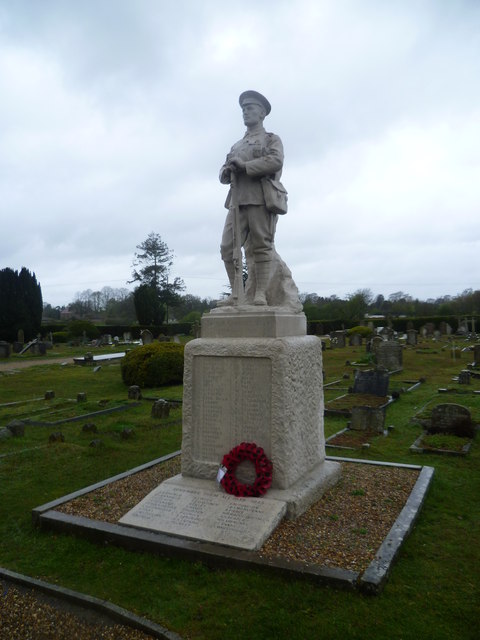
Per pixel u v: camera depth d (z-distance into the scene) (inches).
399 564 155.2
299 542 161.2
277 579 144.1
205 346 203.2
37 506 213.9
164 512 177.8
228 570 150.2
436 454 289.9
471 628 124.3
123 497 205.0
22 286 1588.3
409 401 478.6
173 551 159.2
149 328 1664.6
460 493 223.0
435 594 138.8
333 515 183.0
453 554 163.0
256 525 165.0
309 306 2060.8
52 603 142.2
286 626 125.3
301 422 202.7
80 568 157.5
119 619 133.0
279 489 187.0
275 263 234.8
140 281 2175.2
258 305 212.8
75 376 713.6
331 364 831.7
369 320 1772.9
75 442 331.0
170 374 616.7
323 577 140.2
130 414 434.6
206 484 196.5
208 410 203.9
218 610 133.0
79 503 198.8
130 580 149.0
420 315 2121.1
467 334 1416.1
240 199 220.8
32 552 169.3
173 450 307.0
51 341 1387.8
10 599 144.2
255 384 193.8
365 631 122.7
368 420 351.6
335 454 294.8
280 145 220.2
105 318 2743.6
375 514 186.1
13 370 797.2
